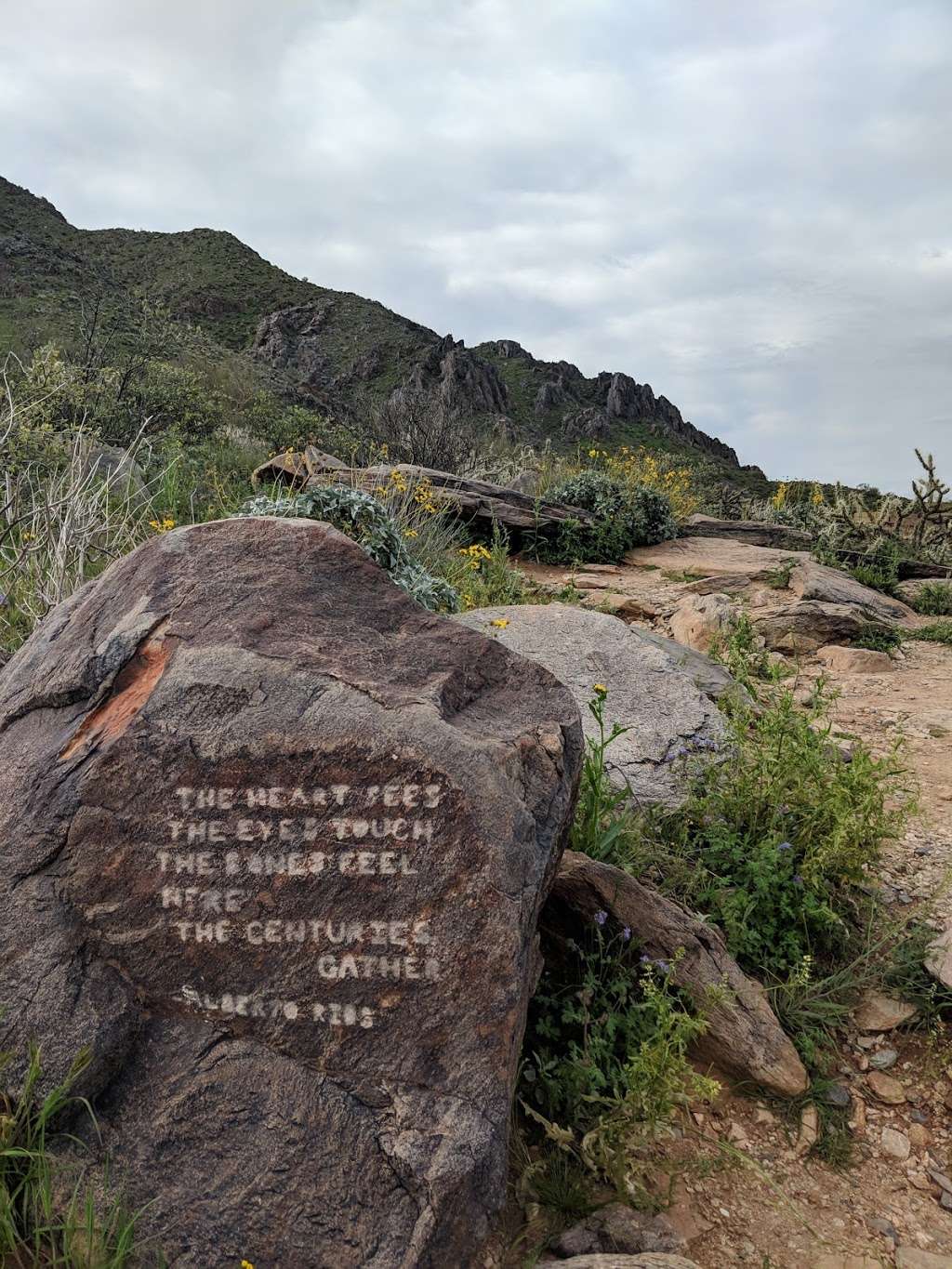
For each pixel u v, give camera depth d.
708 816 2.35
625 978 1.83
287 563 1.64
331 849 1.38
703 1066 1.82
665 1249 1.42
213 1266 1.24
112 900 1.39
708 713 2.90
